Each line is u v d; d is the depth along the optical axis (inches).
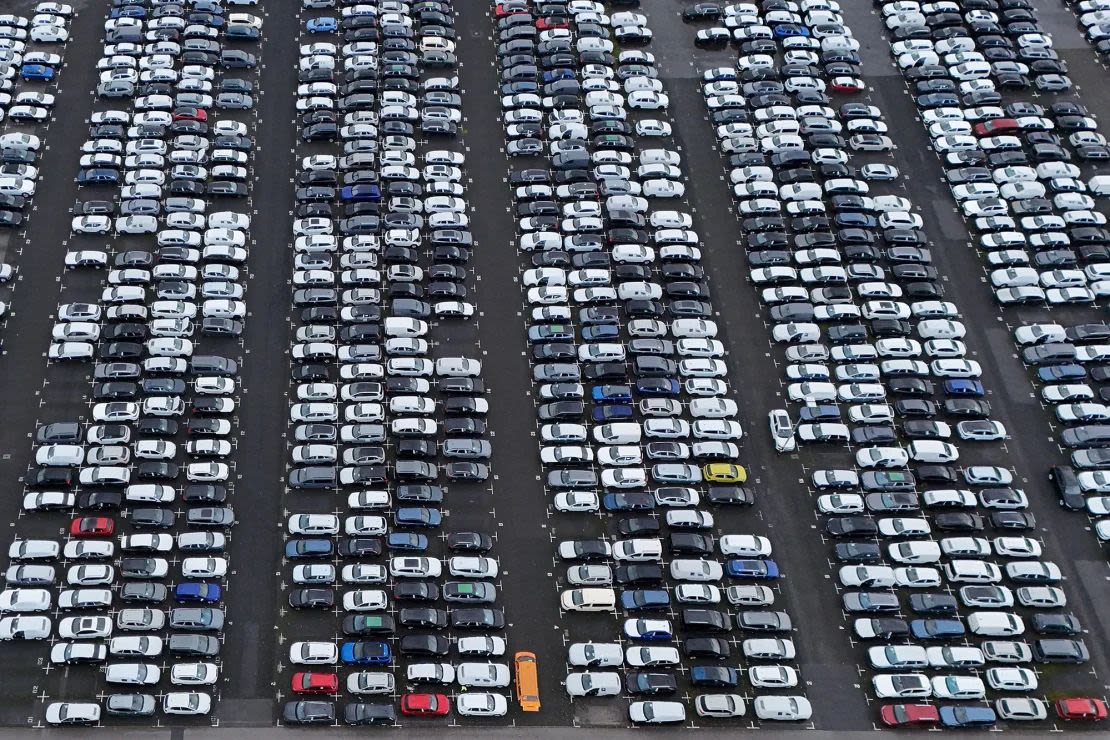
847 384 4303.6
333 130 4881.9
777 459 4126.5
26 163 4707.2
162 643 3538.4
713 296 4571.9
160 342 4170.8
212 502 3838.6
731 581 3818.9
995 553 3912.4
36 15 5196.9
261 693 3486.7
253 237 4571.9
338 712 3467.0
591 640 3661.4
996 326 4552.2
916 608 3745.1
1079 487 4047.7
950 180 4995.1
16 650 3516.2
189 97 4933.6
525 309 4471.0
